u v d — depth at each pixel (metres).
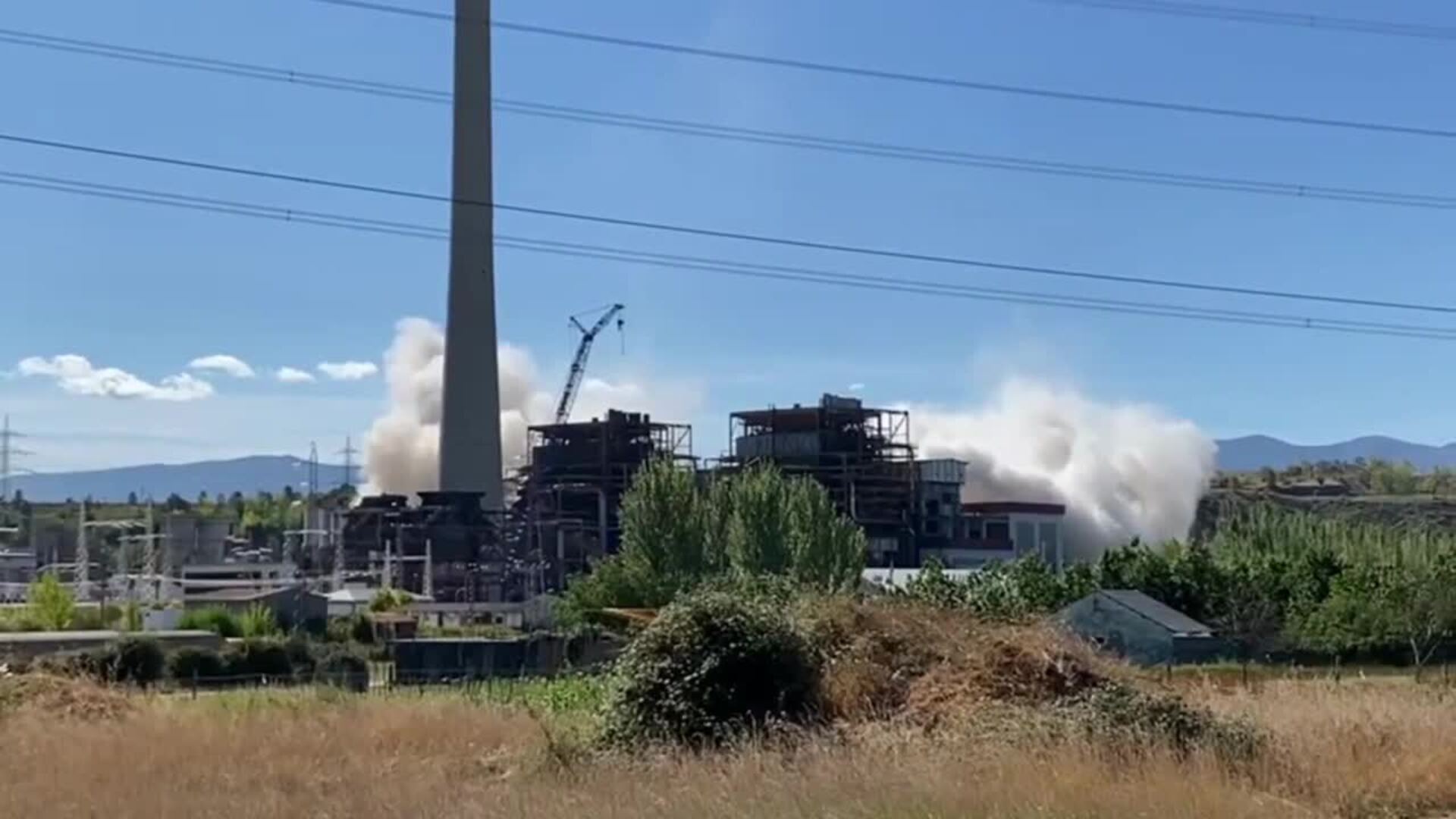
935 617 23.36
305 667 56.84
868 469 141.50
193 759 20.34
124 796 16.19
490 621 100.19
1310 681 34.59
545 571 125.25
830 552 92.75
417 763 19.88
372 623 80.31
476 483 121.69
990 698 20.59
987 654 21.55
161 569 148.38
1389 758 17.38
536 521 126.75
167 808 15.28
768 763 15.88
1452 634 60.28
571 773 17.42
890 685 21.47
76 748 20.69
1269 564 74.69
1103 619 61.03
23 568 164.12
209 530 156.75
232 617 75.94
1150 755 15.88
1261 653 62.41
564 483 140.50
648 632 21.41
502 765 19.73
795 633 21.48
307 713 27.03
